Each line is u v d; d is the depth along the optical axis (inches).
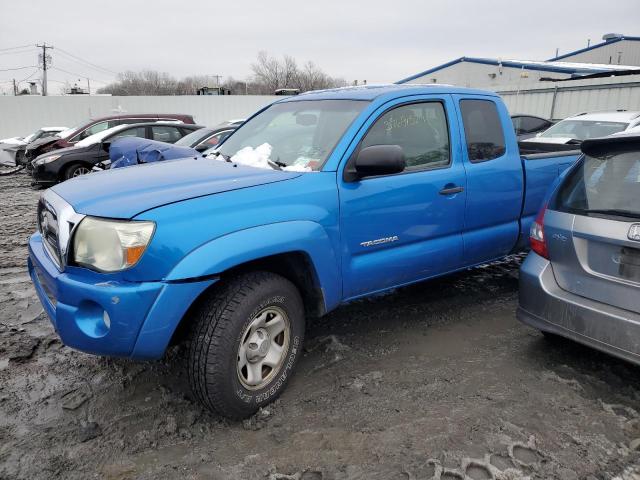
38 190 465.7
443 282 199.6
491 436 106.6
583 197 123.3
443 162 151.2
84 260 101.3
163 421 113.6
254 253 106.8
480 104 165.0
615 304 114.4
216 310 105.7
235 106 1149.1
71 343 102.8
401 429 109.3
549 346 146.6
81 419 114.5
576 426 110.0
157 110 1105.4
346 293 131.0
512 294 187.8
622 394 122.0
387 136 138.6
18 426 112.0
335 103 146.6
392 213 135.6
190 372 106.7
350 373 132.6
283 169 130.9
